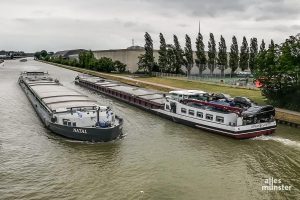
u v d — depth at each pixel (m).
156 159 37.44
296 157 38.25
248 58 128.75
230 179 32.59
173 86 95.12
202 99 56.56
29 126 49.91
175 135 46.75
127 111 63.34
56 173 33.38
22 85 92.69
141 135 46.50
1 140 43.16
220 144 42.84
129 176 32.94
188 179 32.44
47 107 51.69
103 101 74.94
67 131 43.44
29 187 30.34
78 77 110.38
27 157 37.47
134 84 101.94
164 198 28.70
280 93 62.19
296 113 56.28
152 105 62.28
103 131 41.88
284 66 60.16
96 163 36.06
